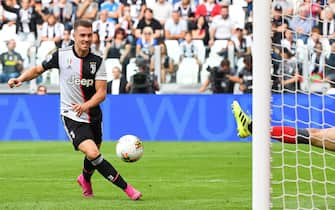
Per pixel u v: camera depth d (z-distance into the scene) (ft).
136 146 88.28
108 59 190.08
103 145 164.96
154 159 136.77
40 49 201.26
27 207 83.46
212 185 102.12
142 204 84.79
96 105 86.63
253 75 62.54
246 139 172.14
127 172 118.32
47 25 203.82
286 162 127.65
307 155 137.08
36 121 178.29
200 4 200.34
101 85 86.99
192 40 193.06
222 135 172.14
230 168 122.52
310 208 81.46
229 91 180.65
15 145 166.61
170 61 182.50
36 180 108.88
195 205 84.12
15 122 179.11
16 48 197.26
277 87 143.95
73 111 87.45
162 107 174.29
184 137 173.37
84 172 90.63
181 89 182.19
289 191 95.14
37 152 151.43
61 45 201.87
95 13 206.59
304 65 155.22
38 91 184.14
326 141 81.61
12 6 211.61
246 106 170.91
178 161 133.18
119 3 204.44
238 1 199.11
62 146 163.02
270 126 62.49
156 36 196.54
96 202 86.58
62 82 88.02
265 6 62.03
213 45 193.57
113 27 199.31
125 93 181.47
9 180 109.19
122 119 175.63
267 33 62.08
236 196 91.50
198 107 172.86
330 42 160.97
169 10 200.34
